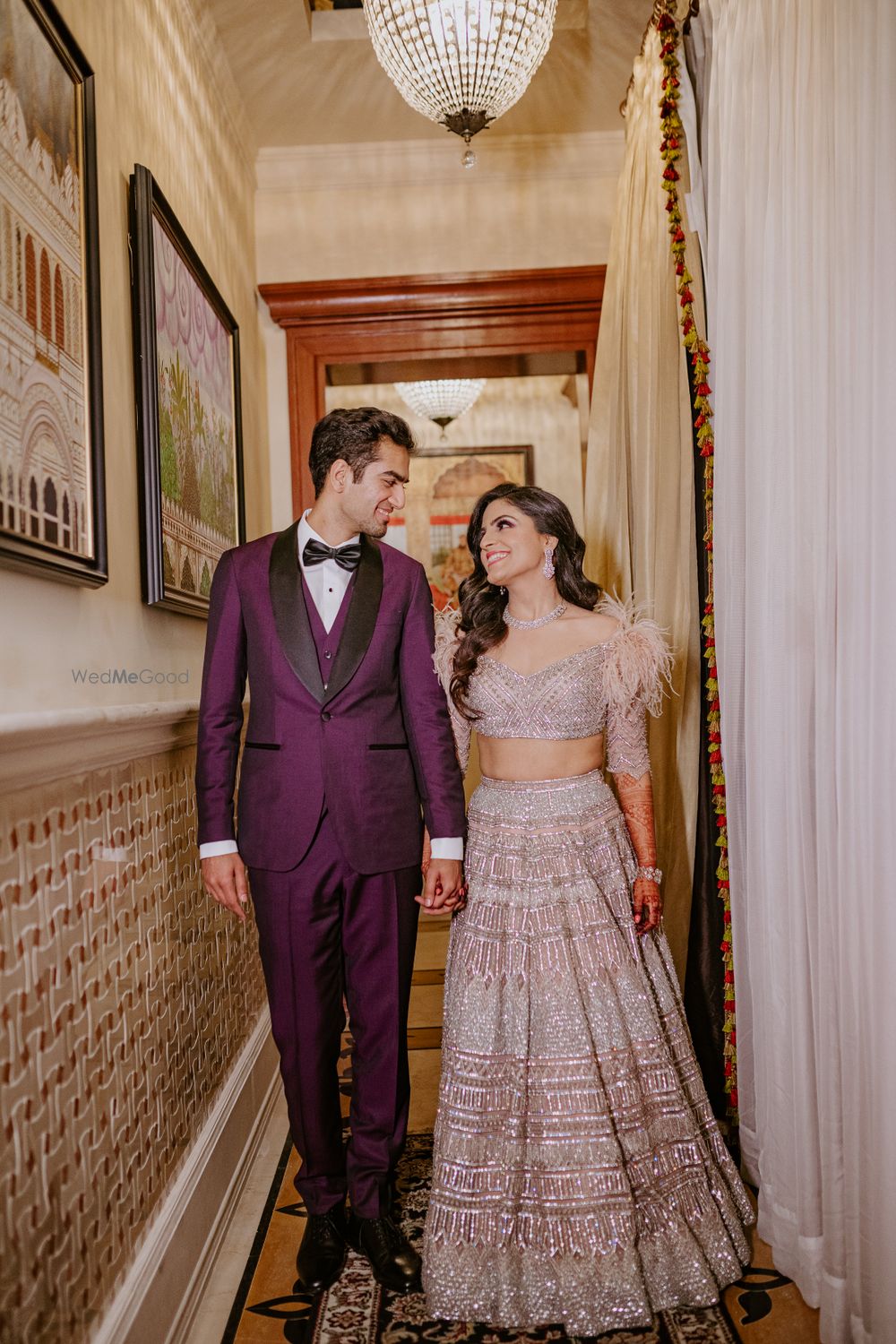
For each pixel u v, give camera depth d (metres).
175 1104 2.13
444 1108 2.06
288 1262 2.23
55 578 1.58
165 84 2.65
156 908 2.07
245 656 2.21
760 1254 2.17
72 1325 1.48
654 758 2.98
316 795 2.09
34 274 1.54
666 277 2.88
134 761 1.96
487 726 2.22
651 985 2.19
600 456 3.53
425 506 6.62
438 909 2.11
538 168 4.18
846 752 1.74
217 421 3.08
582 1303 1.88
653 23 2.81
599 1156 1.95
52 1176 1.43
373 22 2.80
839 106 1.73
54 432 1.61
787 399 2.06
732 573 2.37
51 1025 1.46
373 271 4.20
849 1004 1.75
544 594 2.26
